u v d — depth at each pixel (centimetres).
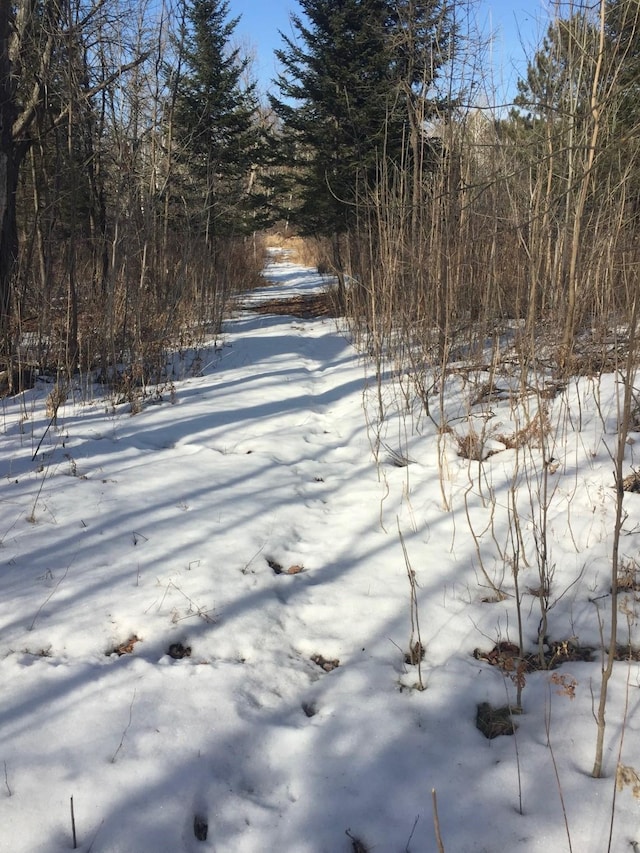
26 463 488
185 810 200
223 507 418
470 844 192
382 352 857
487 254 666
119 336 816
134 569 336
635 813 197
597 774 210
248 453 536
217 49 1744
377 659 275
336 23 1269
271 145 1681
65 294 796
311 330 1211
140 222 862
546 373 638
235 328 1265
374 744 229
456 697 250
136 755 217
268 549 367
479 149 698
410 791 210
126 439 559
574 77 592
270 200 1764
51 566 336
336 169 1359
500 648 281
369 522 405
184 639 285
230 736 229
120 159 853
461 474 467
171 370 849
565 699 246
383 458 521
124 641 282
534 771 215
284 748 228
